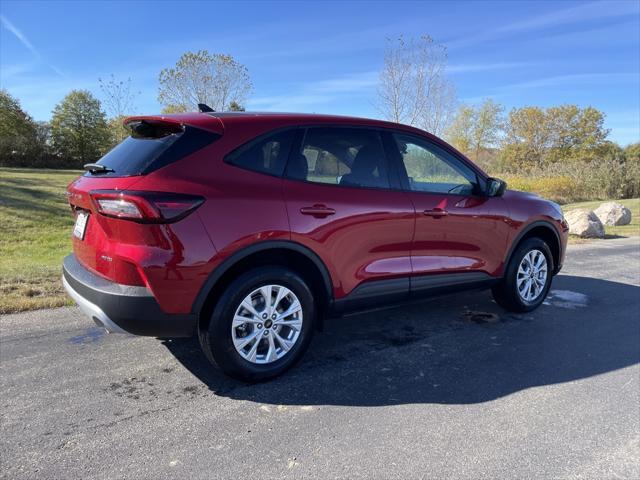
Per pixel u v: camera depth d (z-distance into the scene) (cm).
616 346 429
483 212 447
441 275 424
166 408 307
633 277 709
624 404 325
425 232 406
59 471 244
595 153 5603
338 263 358
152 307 292
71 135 5144
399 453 264
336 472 247
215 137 320
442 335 446
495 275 472
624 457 266
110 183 301
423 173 417
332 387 340
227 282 319
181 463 252
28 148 4794
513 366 382
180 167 303
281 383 344
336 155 367
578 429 293
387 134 400
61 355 382
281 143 342
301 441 274
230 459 256
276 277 332
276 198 327
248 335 330
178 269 293
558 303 561
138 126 341
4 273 613
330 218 348
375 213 372
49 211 1209
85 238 328
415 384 347
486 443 276
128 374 353
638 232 1252
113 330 306
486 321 488
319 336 439
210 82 2748
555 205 532
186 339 418
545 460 262
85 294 311
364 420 298
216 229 302
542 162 5647
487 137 5522
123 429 282
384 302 396
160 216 286
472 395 333
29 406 305
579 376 367
